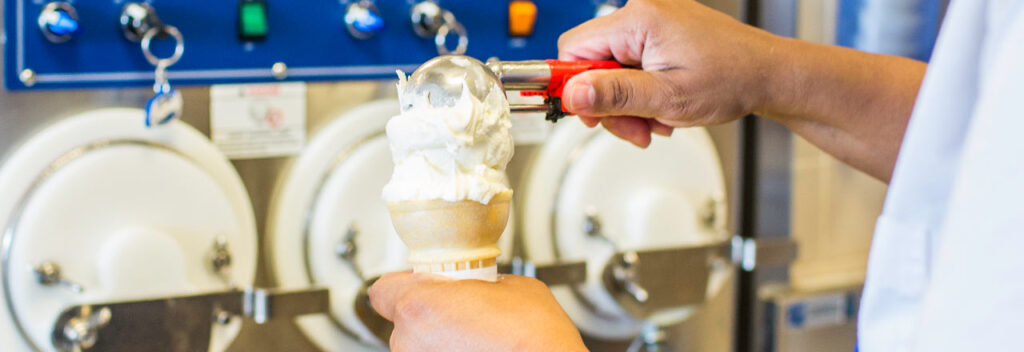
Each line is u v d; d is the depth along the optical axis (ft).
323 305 4.28
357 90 4.43
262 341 4.38
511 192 3.09
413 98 3.05
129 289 4.01
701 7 3.62
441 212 3.00
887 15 5.09
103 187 4.00
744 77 3.56
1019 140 1.92
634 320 4.95
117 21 4.06
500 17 4.57
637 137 3.77
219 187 4.18
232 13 4.20
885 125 3.69
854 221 5.33
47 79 3.99
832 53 3.68
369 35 4.40
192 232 4.14
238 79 4.24
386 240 4.39
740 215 5.18
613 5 4.76
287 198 4.34
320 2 4.32
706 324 5.20
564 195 4.66
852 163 3.81
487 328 2.85
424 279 3.01
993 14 2.23
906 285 2.77
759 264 5.00
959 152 2.57
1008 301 1.92
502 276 3.11
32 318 3.93
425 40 4.50
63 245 3.95
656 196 4.72
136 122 4.08
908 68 3.72
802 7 5.01
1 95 3.95
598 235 4.67
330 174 4.36
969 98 2.49
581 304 4.81
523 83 3.41
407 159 3.04
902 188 2.71
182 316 4.09
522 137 4.65
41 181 3.95
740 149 5.14
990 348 1.94
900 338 2.77
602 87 3.33
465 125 2.98
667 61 3.49
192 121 4.21
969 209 2.03
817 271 5.28
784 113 3.71
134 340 4.02
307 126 4.37
